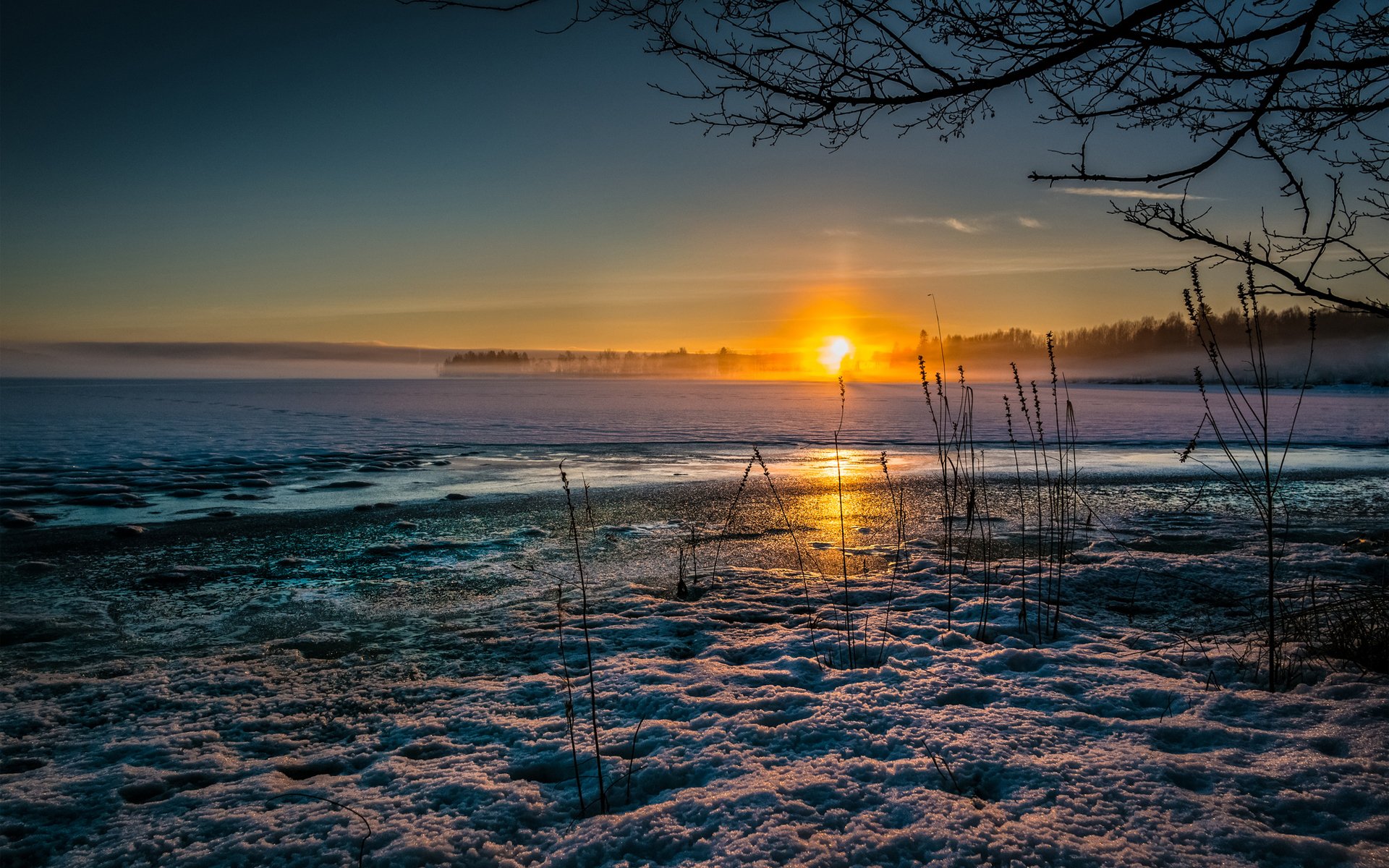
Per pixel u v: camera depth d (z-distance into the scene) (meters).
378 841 2.39
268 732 3.49
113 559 7.71
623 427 27.34
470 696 3.83
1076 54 2.52
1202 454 18.03
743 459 17.25
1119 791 2.52
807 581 6.46
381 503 11.11
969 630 4.85
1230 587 5.83
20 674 4.39
